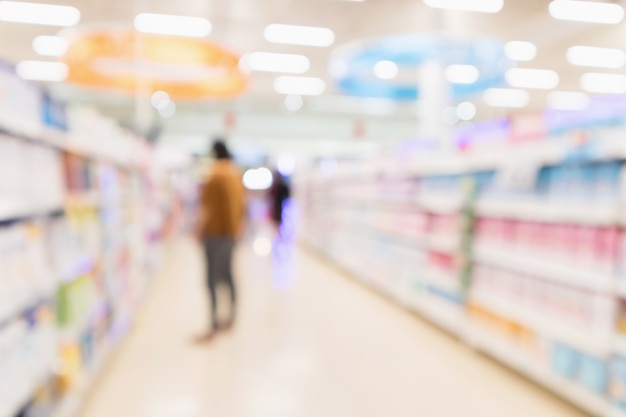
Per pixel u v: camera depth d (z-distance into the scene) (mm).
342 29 8008
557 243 3010
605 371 2678
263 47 9070
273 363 3695
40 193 2377
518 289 3404
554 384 3037
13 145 2117
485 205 3799
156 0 6875
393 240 5844
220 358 3789
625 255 2520
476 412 2924
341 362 3730
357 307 5480
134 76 6910
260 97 14086
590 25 7680
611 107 2660
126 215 4512
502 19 7414
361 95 8125
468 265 4012
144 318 4895
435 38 5773
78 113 3111
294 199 14273
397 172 5449
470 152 3836
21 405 2029
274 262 9117
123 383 3291
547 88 12398
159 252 7340
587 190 2750
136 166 5047
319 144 18484
